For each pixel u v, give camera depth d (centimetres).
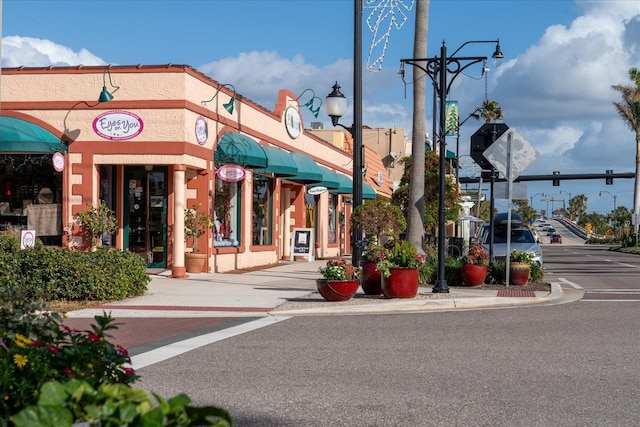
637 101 6231
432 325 1268
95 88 2078
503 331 1193
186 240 2272
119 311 1459
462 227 4356
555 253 5631
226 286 1931
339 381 813
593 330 1203
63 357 469
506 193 1958
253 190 2802
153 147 2067
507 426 636
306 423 645
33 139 2000
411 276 1605
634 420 654
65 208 2070
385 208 1941
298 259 3309
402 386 789
